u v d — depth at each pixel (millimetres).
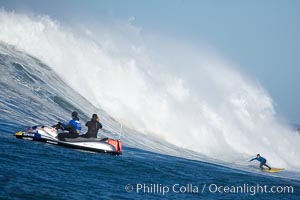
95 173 71312
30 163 68125
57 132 84312
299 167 151000
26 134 82875
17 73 118500
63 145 83688
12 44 127625
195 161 106562
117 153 86938
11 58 121938
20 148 75188
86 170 71750
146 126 136000
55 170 67750
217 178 87625
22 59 124312
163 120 140375
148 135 132125
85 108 123250
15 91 111500
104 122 123312
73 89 129125
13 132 85688
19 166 65562
